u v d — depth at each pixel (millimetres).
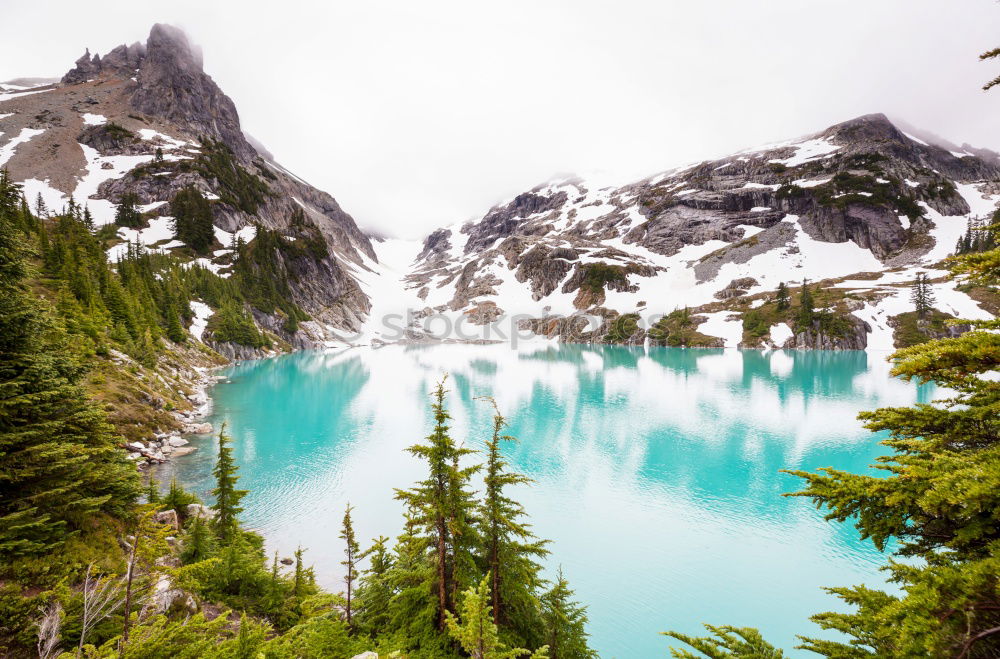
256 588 19828
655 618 25016
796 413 68000
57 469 16062
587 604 26094
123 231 152250
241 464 44531
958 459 5664
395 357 139375
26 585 12703
